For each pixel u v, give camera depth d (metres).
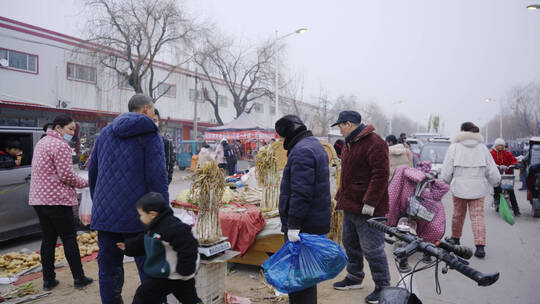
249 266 4.62
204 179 3.27
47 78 20.25
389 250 5.51
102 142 2.92
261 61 29.47
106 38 18.19
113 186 2.78
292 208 2.70
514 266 4.79
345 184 3.74
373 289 3.92
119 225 2.78
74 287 3.88
